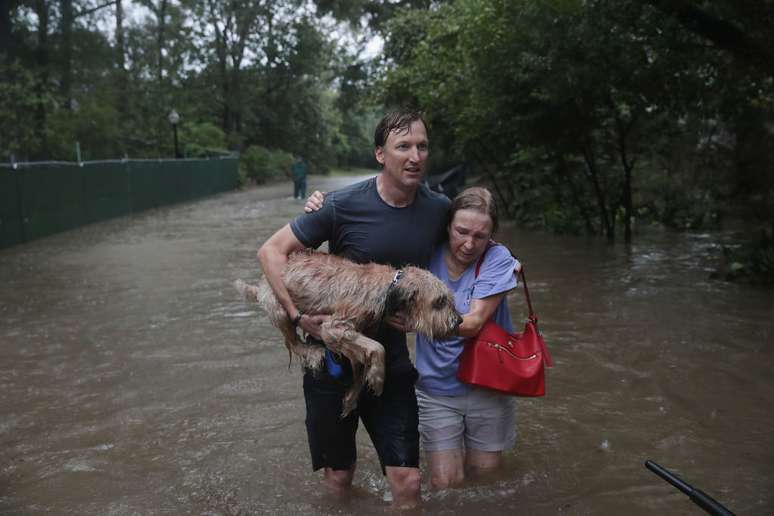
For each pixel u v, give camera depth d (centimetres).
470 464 389
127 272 1098
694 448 432
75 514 366
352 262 331
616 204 1383
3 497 386
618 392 530
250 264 1146
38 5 2416
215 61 4397
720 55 980
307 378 346
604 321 729
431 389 376
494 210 356
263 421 489
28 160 2361
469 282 366
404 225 342
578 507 361
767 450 427
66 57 2528
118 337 713
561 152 1395
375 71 2722
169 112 3225
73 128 2508
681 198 1560
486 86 1307
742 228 1466
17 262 1233
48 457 438
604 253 1182
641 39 993
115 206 2095
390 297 312
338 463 352
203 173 3089
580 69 1034
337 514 358
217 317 786
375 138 339
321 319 320
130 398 539
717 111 1121
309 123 5462
